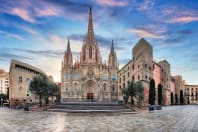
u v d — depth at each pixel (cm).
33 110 6438
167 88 14088
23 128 3127
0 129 3022
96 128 3206
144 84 10969
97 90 15262
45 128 3153
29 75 11581
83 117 4847
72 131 2930
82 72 15675
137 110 6919
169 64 14925
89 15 17188
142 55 11262
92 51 16312
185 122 4038
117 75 15700
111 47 16425
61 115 5284
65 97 15638
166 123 3859
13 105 8656
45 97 8312
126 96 8838
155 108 8169
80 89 15362
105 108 7131
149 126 3453
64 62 16200
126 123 3809
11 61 10419
